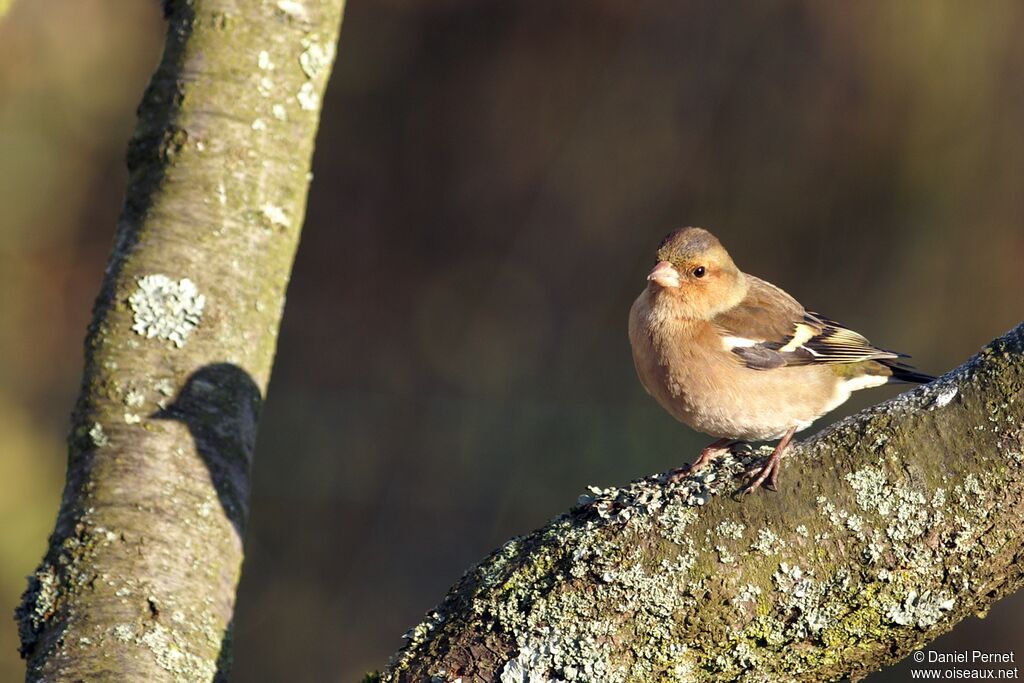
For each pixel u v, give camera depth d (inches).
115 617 170.2
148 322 196.2
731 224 594.2
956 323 553.0
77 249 635.5
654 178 611.2
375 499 548.7
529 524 535.8
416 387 602.5
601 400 576.7
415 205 654.5
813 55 593.3
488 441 562.6
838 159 583.8
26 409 587.8
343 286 645.3
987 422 154.5
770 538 154.6
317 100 217.0
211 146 205.6
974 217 560.1
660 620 154.3
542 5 657.0
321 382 614.2
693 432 554.9
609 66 632.4
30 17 626.2
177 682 167.0
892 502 154.0
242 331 201.2
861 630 154.8
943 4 567.8
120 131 649.0
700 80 610.2
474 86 661.9
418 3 676.1
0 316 609.3
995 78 563.2
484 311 618.2
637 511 159.3
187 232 201.3
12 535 523.2
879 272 570.6
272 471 552.7
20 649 172.7
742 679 158.7
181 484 185.5
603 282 606.5
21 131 628.1
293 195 211.9
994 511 152.1
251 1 212.1
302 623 512.4
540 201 629.3
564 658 154.5
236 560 187.3
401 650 162.4
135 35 652.7
